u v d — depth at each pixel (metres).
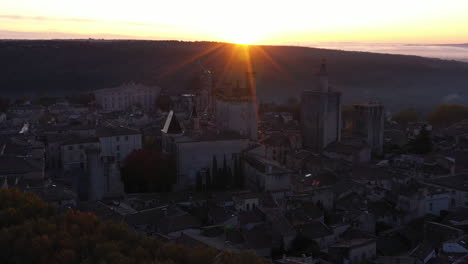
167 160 162.62
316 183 148.25
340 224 121.69
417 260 101.88
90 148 145.25
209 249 89.12
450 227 112.88
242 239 110.69
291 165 192.25
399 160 185.88
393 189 141.25
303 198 133.50
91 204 127.25
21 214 94.50
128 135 184.62
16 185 122.81
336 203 137.62
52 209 101.44
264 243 109.25
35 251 81.56
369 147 192.62
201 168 167.00
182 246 89.69
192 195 147.25
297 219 120.00
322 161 175.88
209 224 125.94
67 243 85.38
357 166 171.50
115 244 86.38
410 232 121.00
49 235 87.00
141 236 95.00
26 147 160.75
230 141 170.62
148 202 139.38
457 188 142.38
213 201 138.00
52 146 182.12
